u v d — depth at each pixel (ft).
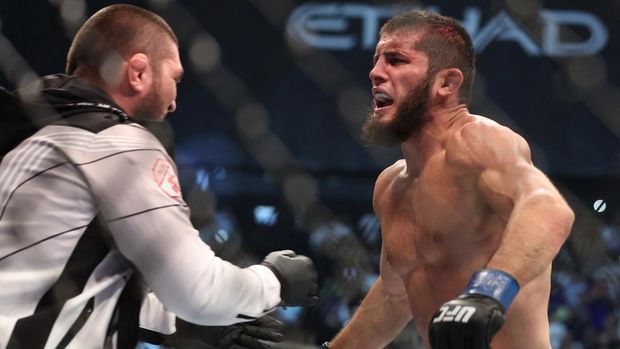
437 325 7.16
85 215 8.14
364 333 10.23
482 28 25.77
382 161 22.29
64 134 8.29
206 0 24.76
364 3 25.79
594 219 20.31
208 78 18.83
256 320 9.36
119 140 8.23
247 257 17.79
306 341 21.47
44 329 7.91
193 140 24.70
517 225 7.67
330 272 22.43
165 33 9.09
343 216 27.50
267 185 25.09
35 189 8.15
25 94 8.73
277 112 25.39
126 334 8.40
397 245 9.32
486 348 7.09
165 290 8.14
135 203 8.06
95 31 8.92
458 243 8.72
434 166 8.93
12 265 8.05
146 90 8.92
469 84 9.25
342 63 25.85
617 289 22.47
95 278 8.20
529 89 25.30
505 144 8.35
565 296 22.94
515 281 7.39
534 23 13.46
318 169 26.13
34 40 22.48
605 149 24.14
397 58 9.07
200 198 17.98
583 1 24.08
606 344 22.74
